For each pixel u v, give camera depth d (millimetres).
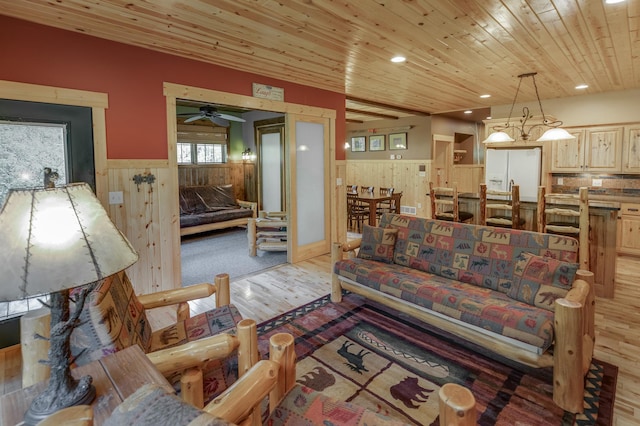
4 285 865
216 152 7957
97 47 2996
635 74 4359
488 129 6418
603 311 3225
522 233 2811
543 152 5832
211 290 2178
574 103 5805
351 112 7617
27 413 969
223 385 1617
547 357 2059
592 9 2531
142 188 3346
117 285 1723
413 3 2416
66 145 2893
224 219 6770
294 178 4746
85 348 1361
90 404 1011
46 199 980
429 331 2873
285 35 2971
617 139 5320
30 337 1448
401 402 2039
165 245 3547
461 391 1078
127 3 2355
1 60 2568
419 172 8336
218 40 3078
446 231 3188
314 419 1133
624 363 2395
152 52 3324
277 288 3863
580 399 1920
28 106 2699
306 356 2516
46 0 2293
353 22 2723
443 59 3668
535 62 3807
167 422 684
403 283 2803
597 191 5727
